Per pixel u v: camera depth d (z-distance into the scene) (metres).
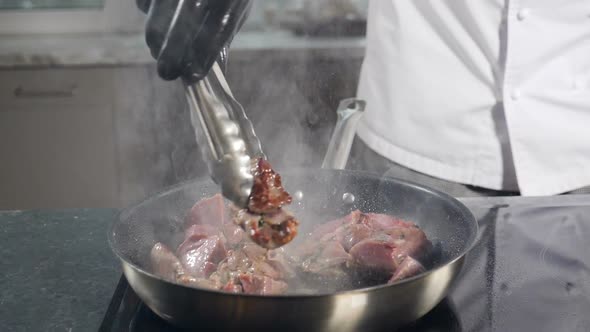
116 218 0.87
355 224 1.02
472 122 1.44
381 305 0.71
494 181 1.45
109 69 2.48
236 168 0.76
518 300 0.86
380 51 1.55
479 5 1.37
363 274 0.94
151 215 0.97
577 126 1.39
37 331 0.81
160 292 0.73
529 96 1.37
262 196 0.80
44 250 1.04
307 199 1.12
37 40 2.77
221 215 1.02
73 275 0.95
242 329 0.71
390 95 1.54
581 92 1.38
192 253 0.94
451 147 1.48
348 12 2.82
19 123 2.49
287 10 2.91
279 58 2.55
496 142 1.43
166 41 0.73
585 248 1.00
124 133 2.57
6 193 2.56
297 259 0.98
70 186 2.59
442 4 1.42
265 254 0.94
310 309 0.69
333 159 1.10
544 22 1.34
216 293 0.69
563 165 1.41
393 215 1.08
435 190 1.01
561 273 0.93
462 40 1.40
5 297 0.89
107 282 0.93
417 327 0.81
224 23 0.74
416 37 1.47
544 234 1.05
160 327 0.83
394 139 1.55
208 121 0.76
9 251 1.03
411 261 0.91
